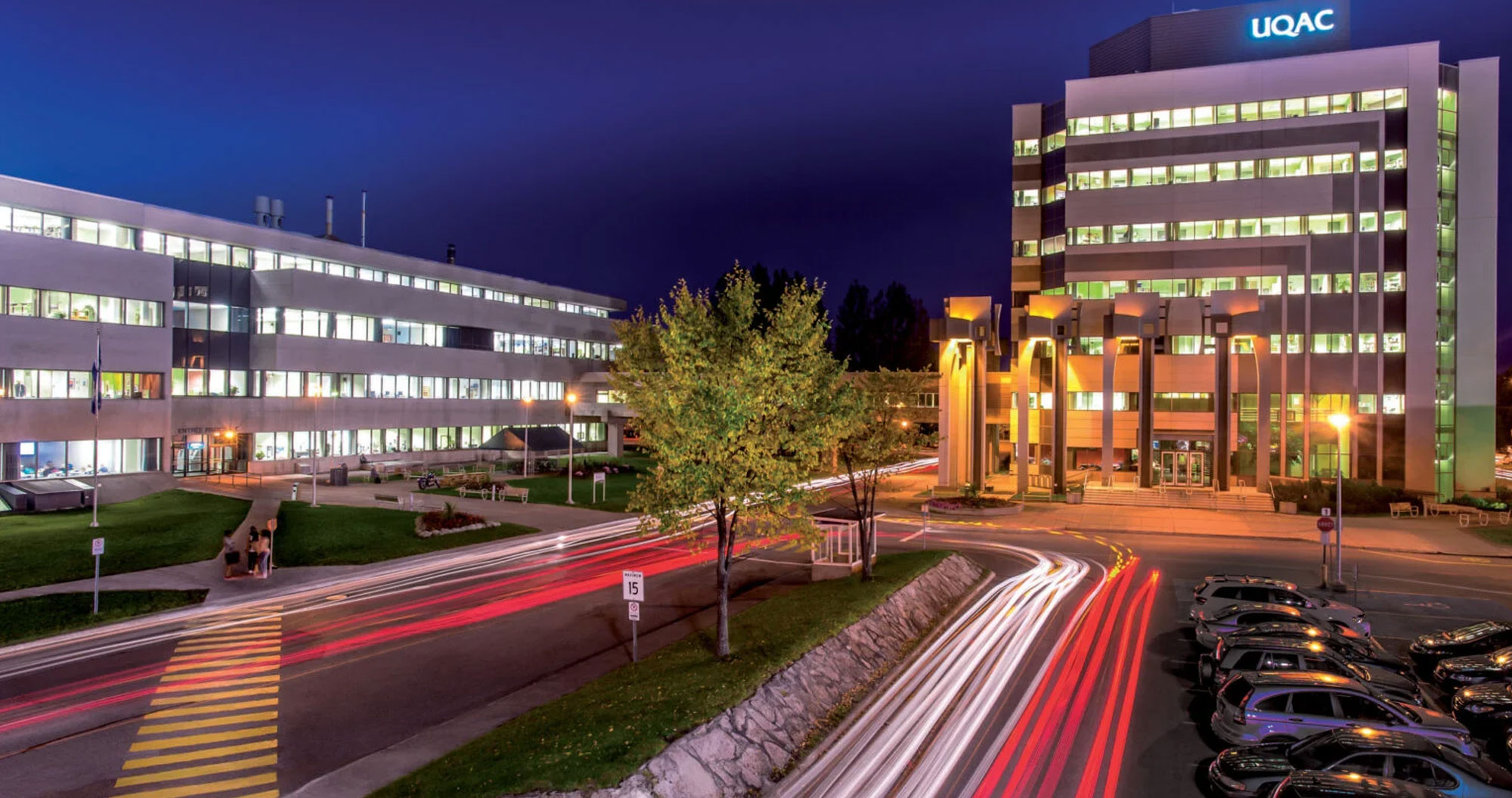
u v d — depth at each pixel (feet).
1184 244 205.57
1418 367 187.62
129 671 62.85
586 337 297.33
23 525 116.78
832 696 58.18
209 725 52.75
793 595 82.69
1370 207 192.65
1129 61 230.07
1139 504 171.73
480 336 250.57
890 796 44.60
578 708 51.57
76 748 49.42
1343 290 193.26
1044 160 236.22
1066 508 167.73
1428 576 104.78
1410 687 55.72
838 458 94.38
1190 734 53.06
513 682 60.54
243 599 83.76
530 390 271.08
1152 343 180.34
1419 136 189.67
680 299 61.00
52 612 75.97
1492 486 189.37
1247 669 57.36
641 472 217.97
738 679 54.75
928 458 308.40
